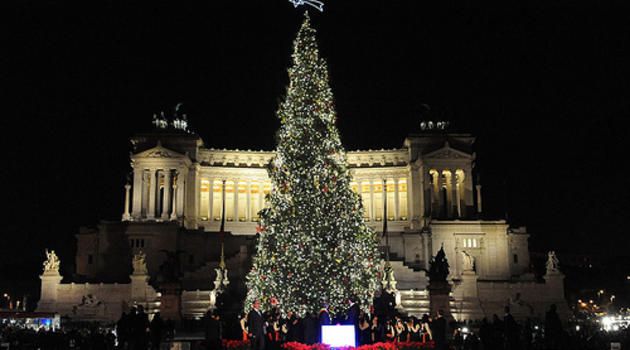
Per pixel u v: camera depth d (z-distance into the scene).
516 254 127.88
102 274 125.50
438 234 125.06
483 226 125.31
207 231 137.62
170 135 143.75
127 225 127.44
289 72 72.12
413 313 99.94
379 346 44.31
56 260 106.12
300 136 68.62
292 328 46.91
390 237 129.75
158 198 139.50
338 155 70.12
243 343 47.03
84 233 129.25
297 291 64.56
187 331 80.88
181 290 83.81
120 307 102.88
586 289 154.25
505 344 46.25
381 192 147.75
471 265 107.44
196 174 142.88
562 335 43.22
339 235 65.62
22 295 145.50
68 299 104.19
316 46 72.56
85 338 54.41
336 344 43.06
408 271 114.50
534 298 105.25
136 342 45.47
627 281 154.50
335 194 67.06
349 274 65.88
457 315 102.31
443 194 146.25
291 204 66.50
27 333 57.41
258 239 74.25
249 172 147.88
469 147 144.75
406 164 147.75
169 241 127.38
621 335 52.62
